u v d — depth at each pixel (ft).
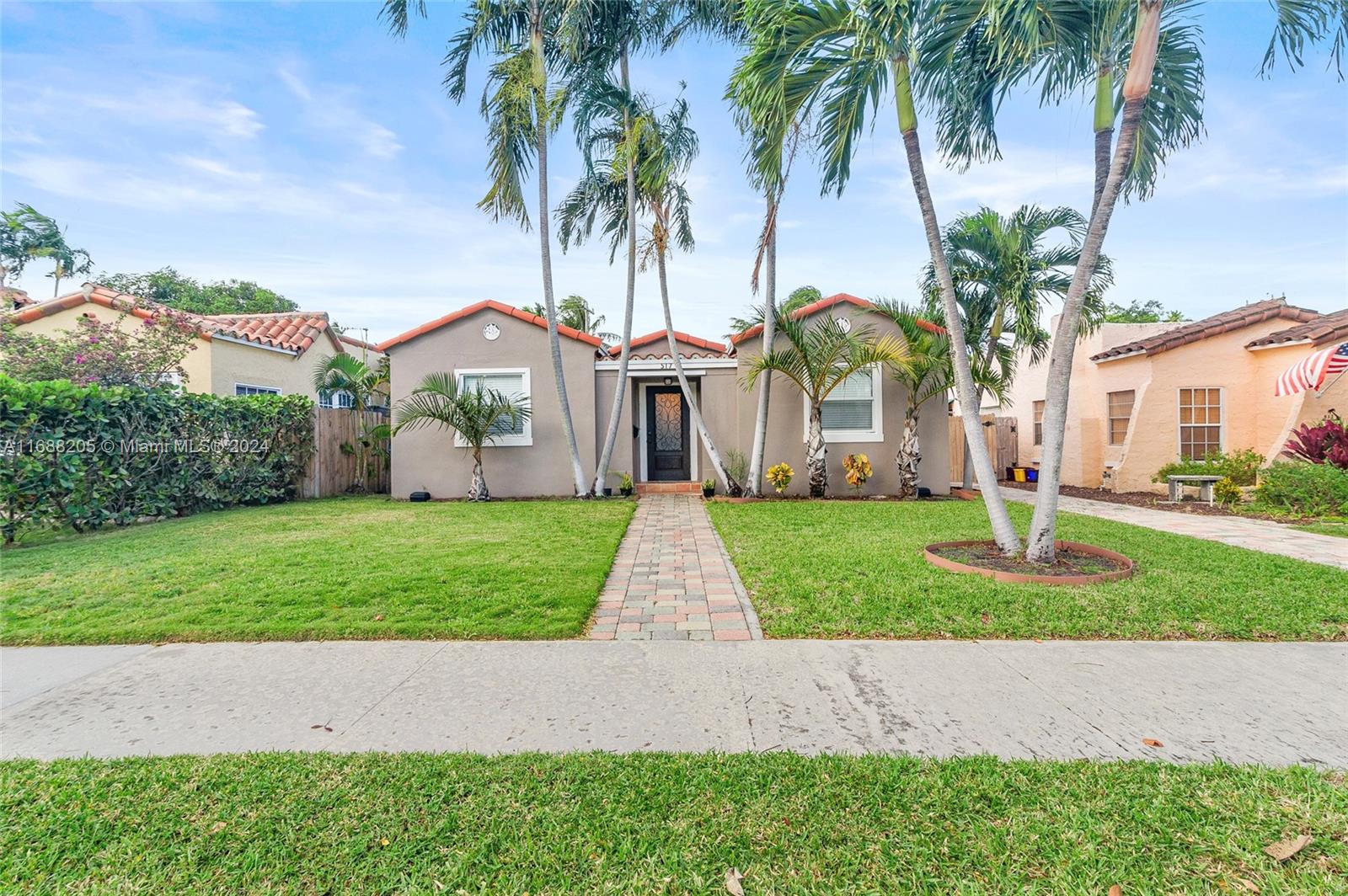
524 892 6.30
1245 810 7.40
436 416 38.68
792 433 41.47
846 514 32.22
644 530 28.68
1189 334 43.60
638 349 52.19
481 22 34.50
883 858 6.72
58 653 13.23
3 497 24.86
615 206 40.91
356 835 7.17
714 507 35.47
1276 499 34.04
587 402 42.24
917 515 31.53
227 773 8.48
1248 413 43.16
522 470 42.22
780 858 6.73
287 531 28.19
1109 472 47.01
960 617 14.84
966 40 21.20
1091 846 6.84
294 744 9.37
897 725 9.76
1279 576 18.29
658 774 8.36
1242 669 11.85
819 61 20.25
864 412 41.42
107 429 29.37
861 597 16.46
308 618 15.12
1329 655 12.55
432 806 7.69
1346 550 22.89
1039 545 19.77
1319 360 34.35
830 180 22.70
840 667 12.17
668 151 36.27
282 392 53.83
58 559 21.76
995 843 6.92
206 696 11.12
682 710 10.39
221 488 37.11
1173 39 20.08
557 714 10.27
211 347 46.06
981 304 39.86
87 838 7.18
